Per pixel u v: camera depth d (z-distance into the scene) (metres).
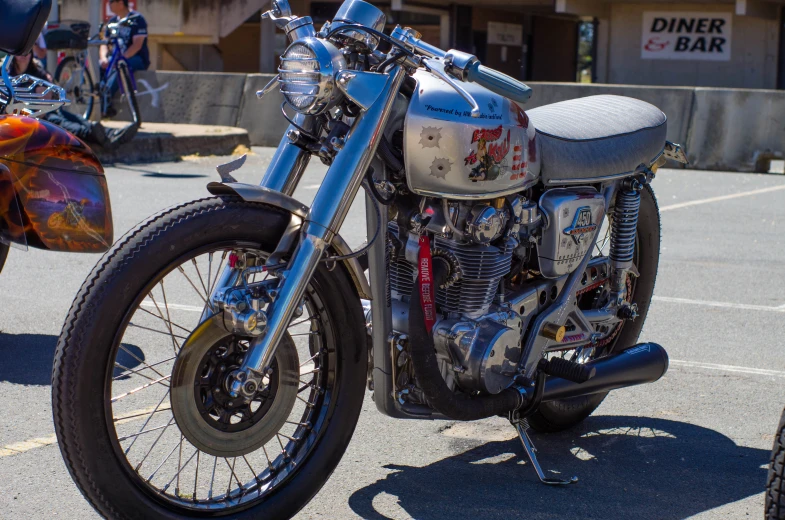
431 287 3.16
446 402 3.18
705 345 5.36
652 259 4.18
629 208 3.79
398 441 3.91
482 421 4.18
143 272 2.65
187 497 2.91
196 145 13.73
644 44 23.12
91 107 13.68
